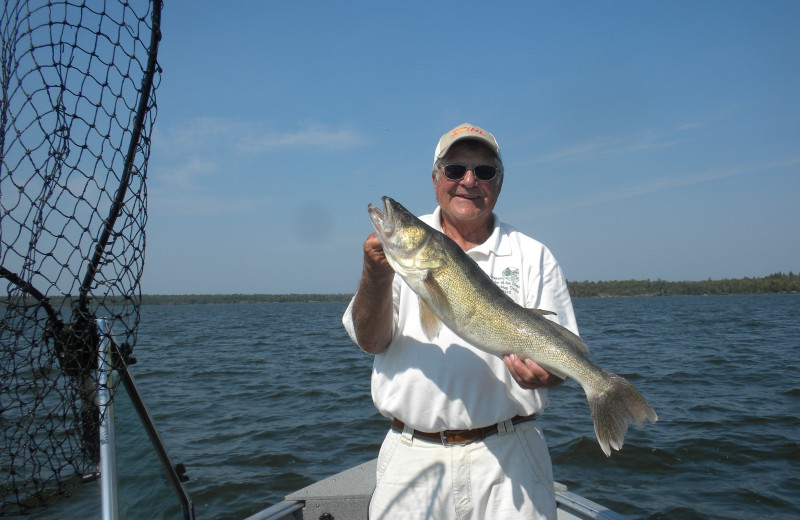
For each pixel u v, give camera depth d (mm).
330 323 41469
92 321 2305
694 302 80250
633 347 19312
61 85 2174
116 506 2090
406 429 2723
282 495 6391
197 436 8641
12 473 2400
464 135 2812
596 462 7219
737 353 17328
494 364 2664
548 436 8258
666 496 6199
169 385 13000
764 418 8992
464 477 2586
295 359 17594
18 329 2219
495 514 2547
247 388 12492
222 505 6156
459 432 2621
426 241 2643
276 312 77938
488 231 3078
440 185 2947
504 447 2609
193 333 31047
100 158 2246
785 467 6918
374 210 2738
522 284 2875
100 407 2225
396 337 2758
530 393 2680
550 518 2621
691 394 11023
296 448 7934
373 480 4273
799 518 5625
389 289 2453
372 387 2846
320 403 10742
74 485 2373
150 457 2502
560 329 2711
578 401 10430
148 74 2285
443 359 2627
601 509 3732
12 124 2096
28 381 2305
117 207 2256
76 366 2297
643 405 2613
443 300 2607
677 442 7828
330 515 3979
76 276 2230
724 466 6996
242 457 7586
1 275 2107
